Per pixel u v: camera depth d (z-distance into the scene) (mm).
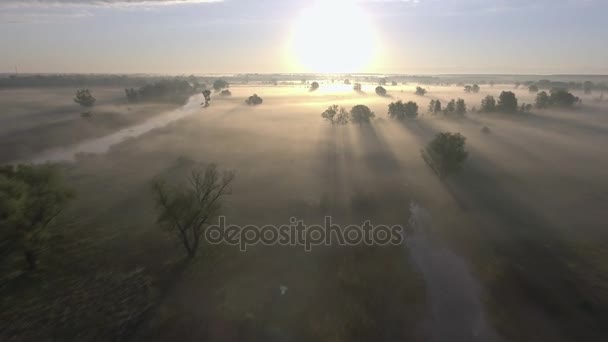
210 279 32938
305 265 35719
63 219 44812
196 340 25562
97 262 35000
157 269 34125
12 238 29656
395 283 32562
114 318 27484
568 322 27078
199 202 36062
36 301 28953
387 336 26125
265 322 27422
